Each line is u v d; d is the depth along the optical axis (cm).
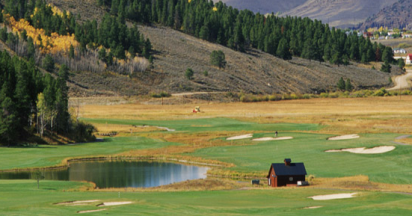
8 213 5588
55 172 10594
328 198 6856
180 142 15300
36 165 11188
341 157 11212
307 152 12056
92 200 6488
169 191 7775
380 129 16550
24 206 5972
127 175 10256
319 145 12975
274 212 5628
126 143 15162
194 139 15612
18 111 15888
